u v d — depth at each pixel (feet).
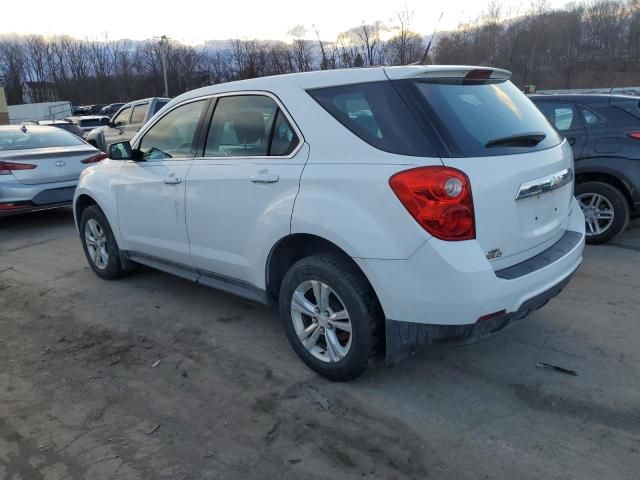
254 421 10.02
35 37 249.96
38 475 8.80
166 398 10.89
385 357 10.36
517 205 9.78
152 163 14.58
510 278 9.43
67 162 26.58
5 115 160.86
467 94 10.54
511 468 8.58
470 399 10.44
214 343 13.23
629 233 21.62
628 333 12.86
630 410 9.90
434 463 8.75
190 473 8.73
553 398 10.37
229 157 12.39
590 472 8.42
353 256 9.73
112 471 8.82
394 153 9.46
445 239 8.96
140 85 230.27
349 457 8.97
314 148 10.57
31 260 21.17
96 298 16.52
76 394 11.14
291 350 12.72
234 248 12.35
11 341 13.78
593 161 19.57
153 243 14.96
